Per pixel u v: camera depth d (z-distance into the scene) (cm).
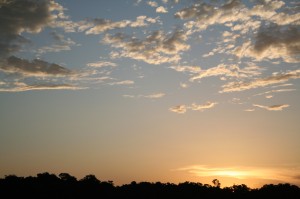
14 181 15012
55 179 15912
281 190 16200
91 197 15100
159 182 17312
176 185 17250
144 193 16150
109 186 16462
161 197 15875
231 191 17200
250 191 17000
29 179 15462
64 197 14625
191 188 17125
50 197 14362
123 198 15400
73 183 15888
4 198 13700
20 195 14062
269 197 15825
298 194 15800
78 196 14962
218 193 16938
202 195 16550
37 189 14738
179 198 15900
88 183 16012
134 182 17238
